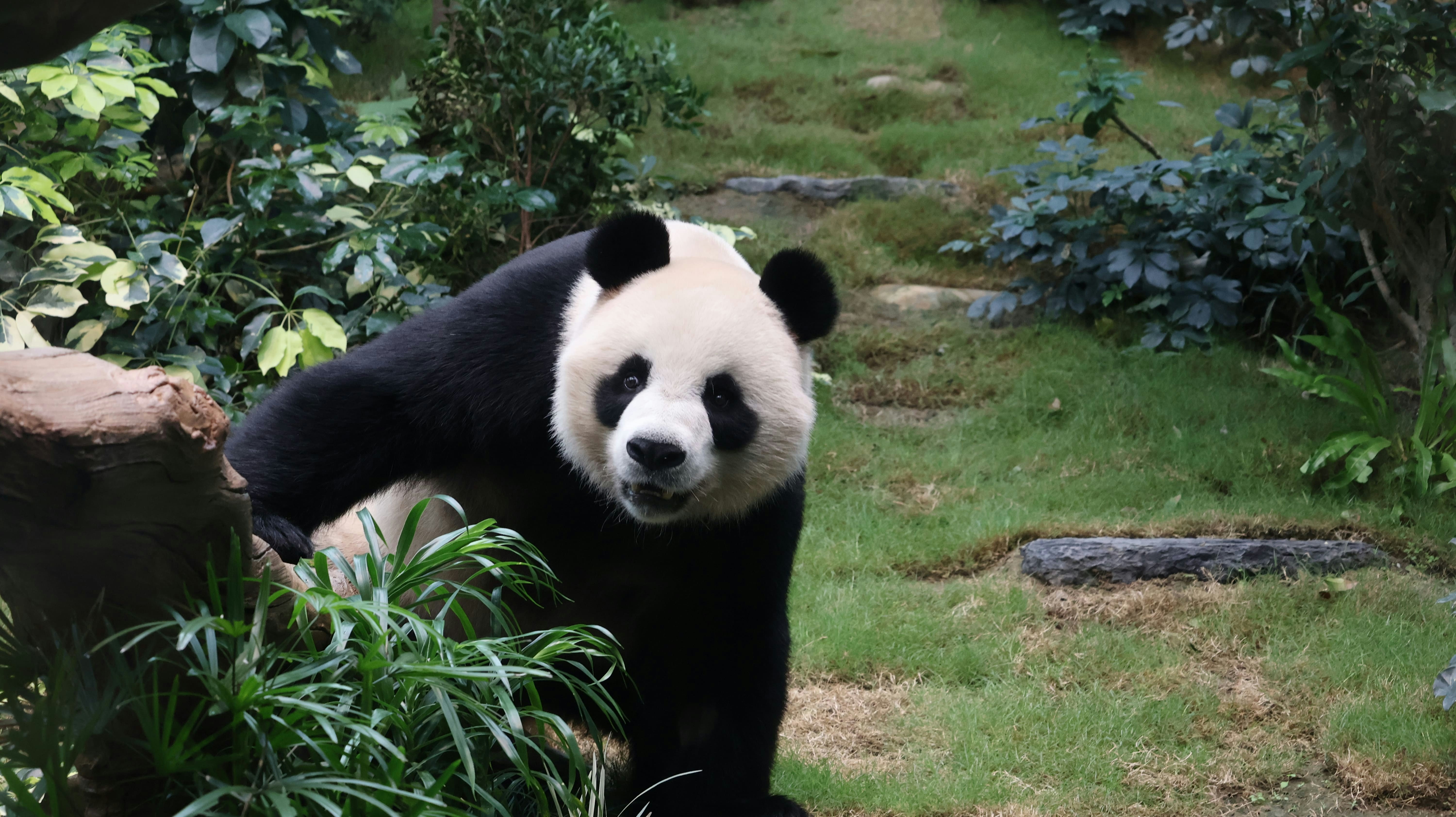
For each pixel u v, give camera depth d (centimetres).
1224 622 501
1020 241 839
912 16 1325
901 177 979
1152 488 620
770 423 325
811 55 1224
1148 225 799
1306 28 673
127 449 174
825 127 1065
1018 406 713
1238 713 445
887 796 383
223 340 610
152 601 209
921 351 780
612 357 316
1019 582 539
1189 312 764
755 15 1313
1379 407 633
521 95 696
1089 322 812
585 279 348
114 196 592
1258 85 1216
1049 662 477
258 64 627
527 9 710
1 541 182
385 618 232
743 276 349
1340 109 643
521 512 362
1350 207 664
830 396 725
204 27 594
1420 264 677
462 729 242
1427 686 454
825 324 340
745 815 355
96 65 533
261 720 217
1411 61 611
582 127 734
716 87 1111
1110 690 456
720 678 371
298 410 318
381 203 658
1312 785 408
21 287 504
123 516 186
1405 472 608
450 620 353
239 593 212
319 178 611
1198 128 1065
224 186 644
